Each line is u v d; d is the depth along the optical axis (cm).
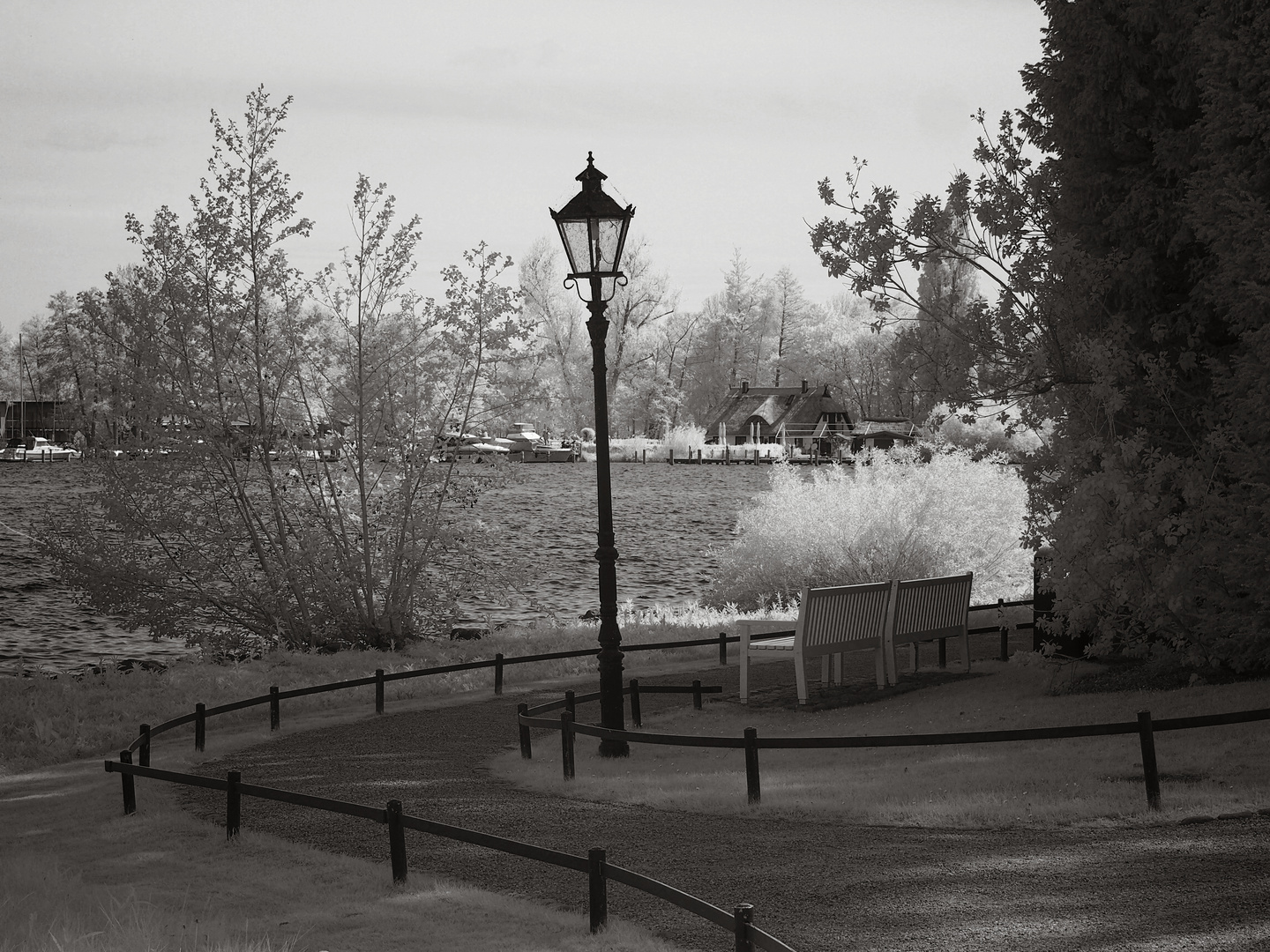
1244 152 1245
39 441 12456
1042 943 550
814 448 10588
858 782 980
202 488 2164
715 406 12875
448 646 2164
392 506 2262
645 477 8669
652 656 2017
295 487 2241
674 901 553
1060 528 1308
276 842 874
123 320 2122
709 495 6769
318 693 1691
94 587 2164
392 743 1339
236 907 699
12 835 962
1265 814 749
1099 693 1309
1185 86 1373
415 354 2242
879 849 740
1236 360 1262
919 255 1519
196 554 2152
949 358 1521
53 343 12725
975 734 823
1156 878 636
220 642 2200
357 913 674
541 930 624
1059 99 1474
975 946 552
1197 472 1263
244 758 1270
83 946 578
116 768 1024
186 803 1053
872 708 1418
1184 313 1407
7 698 1595
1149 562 1261
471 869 773
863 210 1509
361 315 2184
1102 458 1311
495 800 981
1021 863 683
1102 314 1442
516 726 1445
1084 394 1405
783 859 734
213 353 2136
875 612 1549
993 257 1527
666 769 1155
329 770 1177
